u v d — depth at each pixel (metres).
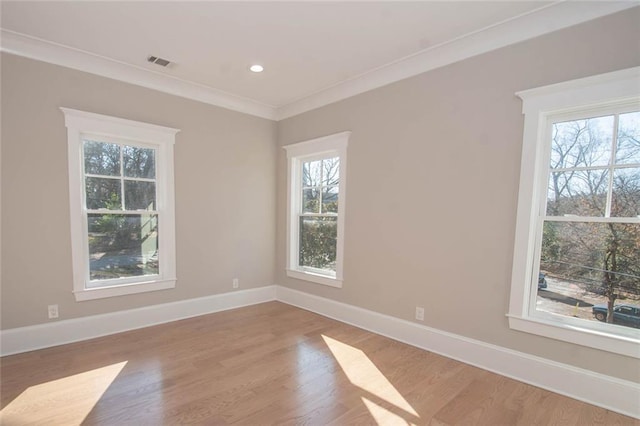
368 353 2.83
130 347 2.88
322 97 3.79
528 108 2.33
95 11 2.25
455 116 2.72
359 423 1.92
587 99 2.11
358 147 3.46
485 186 2.57
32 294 2.80
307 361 2.67
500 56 2.48
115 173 3.23
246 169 4.16
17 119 2.69
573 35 2.17
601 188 2.16
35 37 2.61
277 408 2.04
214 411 2.00
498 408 2.06
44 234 2.83
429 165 2.90
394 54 2.85
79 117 2.94
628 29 1.98
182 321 3.57
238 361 2.65
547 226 2.36
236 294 4.12
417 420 1.95
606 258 2.15
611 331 2.12
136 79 3.25
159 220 3.52
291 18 2.32
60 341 2.92
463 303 2.70
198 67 3.12
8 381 2.30
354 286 3.52
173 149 3.53
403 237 3.09
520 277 2.39
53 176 2.85
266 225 4.40
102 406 2.03
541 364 2.30
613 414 2.01
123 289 3.25
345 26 2.42
